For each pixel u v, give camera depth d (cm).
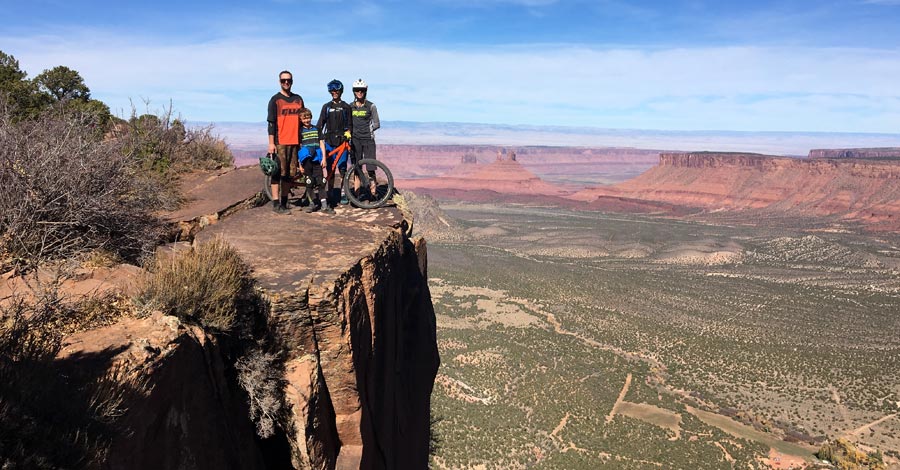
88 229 673
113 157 729
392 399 916
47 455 336
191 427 495
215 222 920
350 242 854
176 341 493
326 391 664
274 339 631
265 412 596
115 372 414
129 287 571
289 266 718
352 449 696
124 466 403
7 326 448
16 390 349
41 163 621
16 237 586
